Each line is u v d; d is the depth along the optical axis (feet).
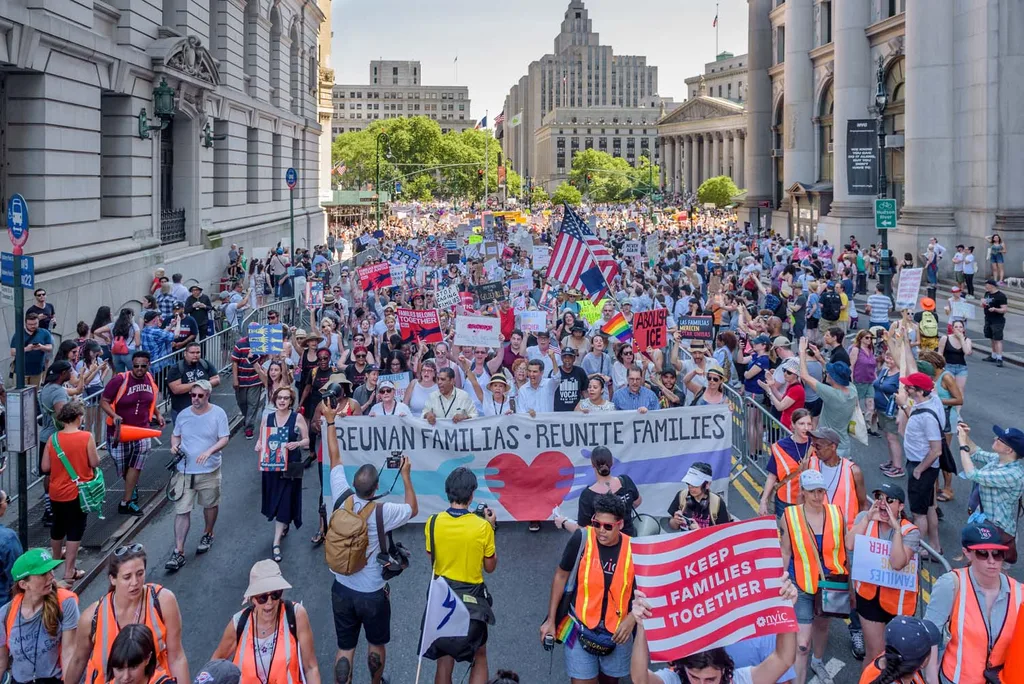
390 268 92.07
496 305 72.38
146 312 63.05
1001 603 20.30
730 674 16.81
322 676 28.50
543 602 33.45
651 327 53.11
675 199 545.44
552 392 44.78
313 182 200.85
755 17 238.07
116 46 85.97
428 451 40.22
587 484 40.50
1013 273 127.44
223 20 129.18
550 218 295.69
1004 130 128.98
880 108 119.14
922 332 58.18
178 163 114.93
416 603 33.88
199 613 33.22
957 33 137.49
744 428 45.65
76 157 79.51
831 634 31.01
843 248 163.32
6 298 36.76
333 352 60.44
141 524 42.01
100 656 20.74
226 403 65.67
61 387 44.34
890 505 24.81
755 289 95.61
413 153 493.36
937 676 20.66
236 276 113.09
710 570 17.62
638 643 17.69
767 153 239.91
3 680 22.59
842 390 39.17
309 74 195.00
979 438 56.90
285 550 39.27
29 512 42.42
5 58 66.54
